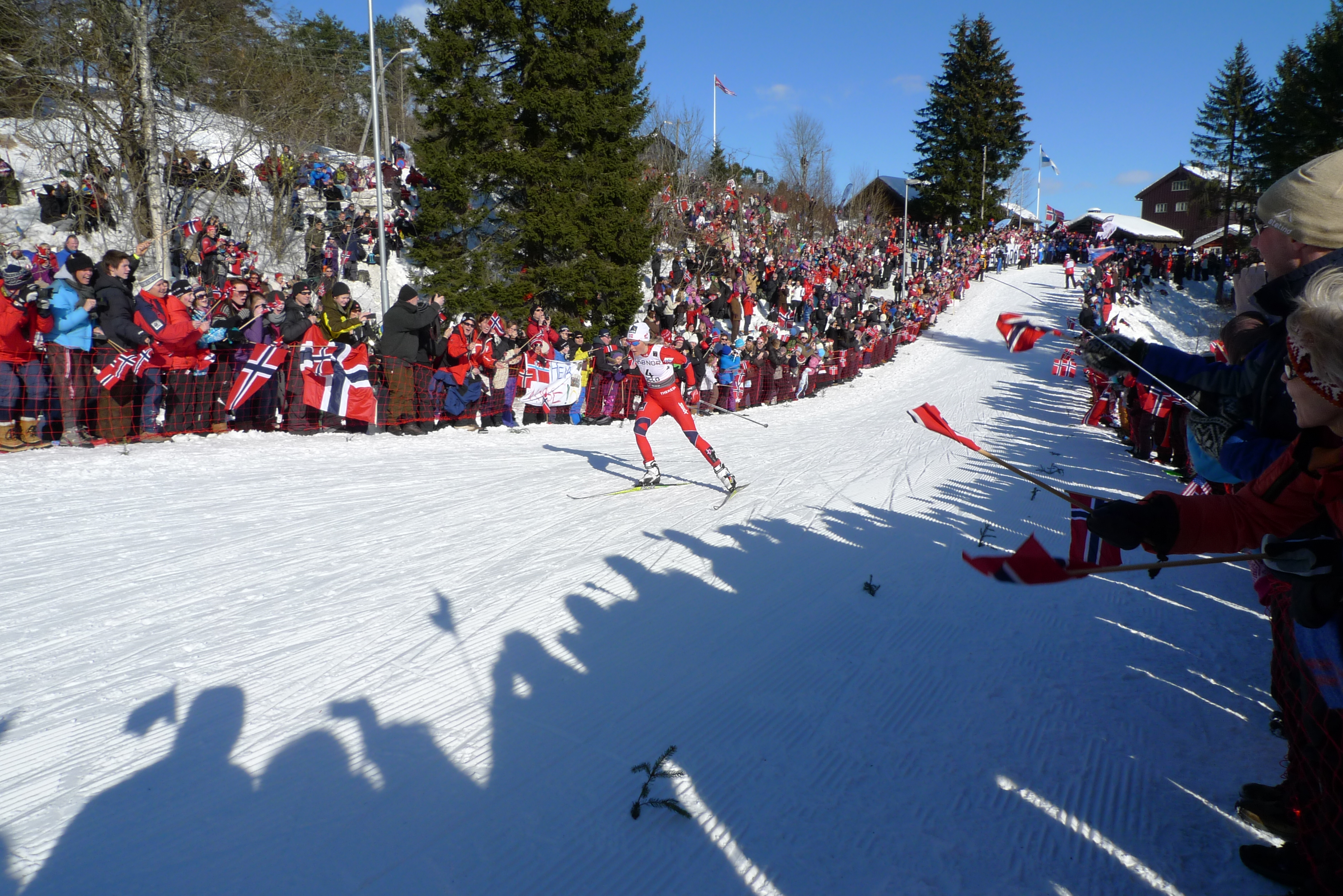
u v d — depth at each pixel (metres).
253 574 4.72
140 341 7.76
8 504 5.78
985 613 4.73
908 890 2.38
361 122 35.16
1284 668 2.53
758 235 29.44
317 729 3.09
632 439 11.89
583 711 3.37
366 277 20.03
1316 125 27.42
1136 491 9.04
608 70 20.28
